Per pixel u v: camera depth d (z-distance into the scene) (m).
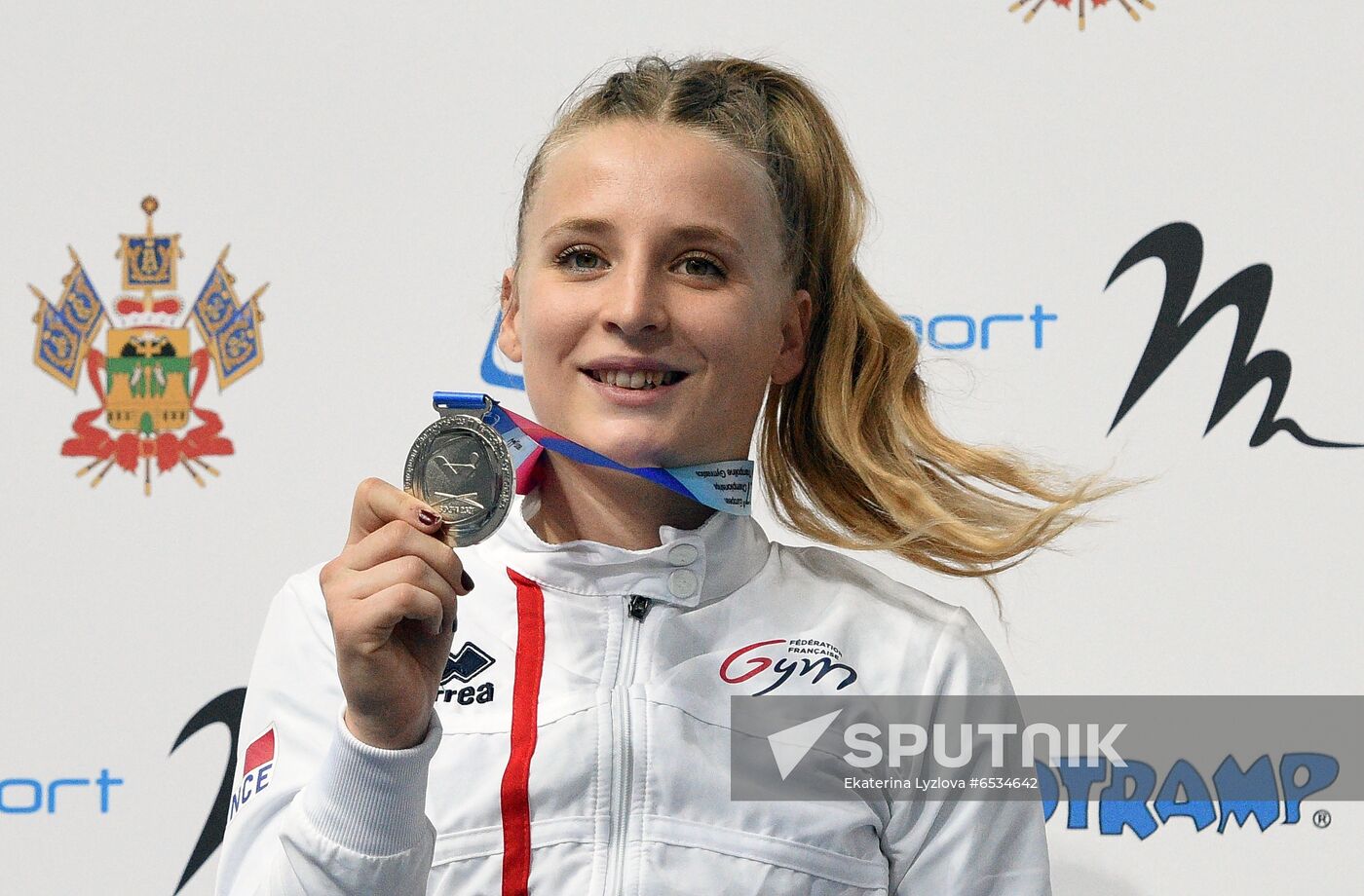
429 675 5.45
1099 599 9.29
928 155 9.49
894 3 9.54
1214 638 9.22
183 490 9.62
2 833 9.46
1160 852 9.19
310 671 6.41
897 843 6.37
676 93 6.74
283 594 6.83
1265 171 9.30
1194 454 9.24
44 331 9.71
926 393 8.02
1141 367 9.30
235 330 9.68
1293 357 9.23
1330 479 9.16
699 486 6.27
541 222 6.46
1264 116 9.32
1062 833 9.26
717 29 9.63
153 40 9.81
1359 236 9.23
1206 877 9.16
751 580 6.72
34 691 9.52
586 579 6.45
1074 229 9.39
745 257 6.37
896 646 6.62
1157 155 9.38
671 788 5.99
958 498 7.66
